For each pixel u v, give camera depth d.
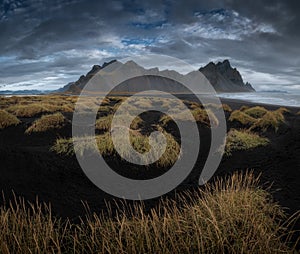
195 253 4.18
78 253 4.41
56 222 5.65
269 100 55.62
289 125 18.02
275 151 11.16
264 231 4.48
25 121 19.22
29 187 7.40
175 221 4.91
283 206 6.13
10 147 10.53
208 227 4.43
